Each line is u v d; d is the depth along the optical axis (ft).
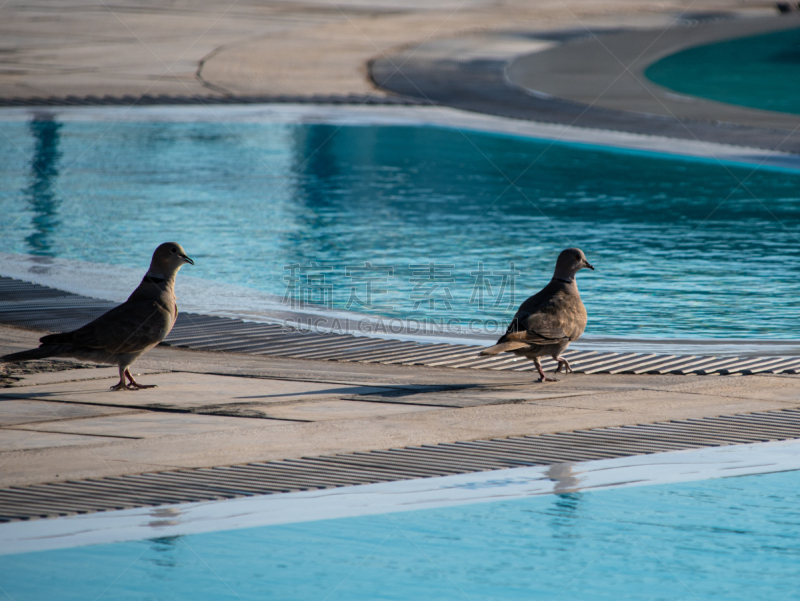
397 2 185.68
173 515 18.60
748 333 40.24
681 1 201.46
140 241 55.47
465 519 18.56
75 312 38.91
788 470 21.36
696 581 16.31
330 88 103.76
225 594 15.55
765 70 132.26
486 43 138.10
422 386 29.68
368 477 20.80
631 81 113.80
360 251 54.80
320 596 15.56
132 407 26.45
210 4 171.22
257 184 71.46
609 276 50.08
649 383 30.42
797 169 73.92
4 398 27.35
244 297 45.03
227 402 27.14
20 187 68.08
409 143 86.28
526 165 79.41
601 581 16.10
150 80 104.01
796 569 16.57
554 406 27.09
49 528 17.87
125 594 15.39
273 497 19.56
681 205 66.95
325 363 33.32
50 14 151.33
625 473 21.20
